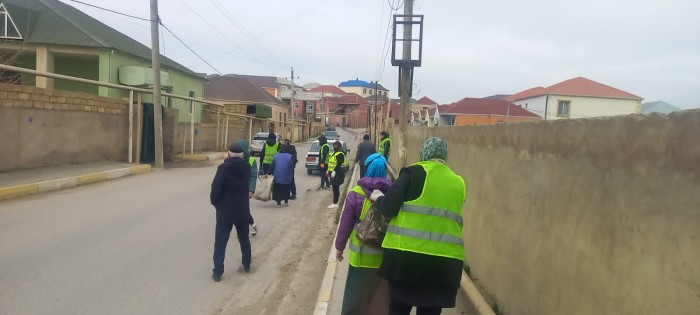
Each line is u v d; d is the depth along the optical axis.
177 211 10.78
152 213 10.41
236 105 39.56
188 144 26.16
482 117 48.44
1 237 7.77
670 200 2.46
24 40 21.52
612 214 2.98
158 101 19.03
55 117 14.80
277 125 58.53
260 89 61.34
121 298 5.67
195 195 13.14
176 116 23.05
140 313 5.30
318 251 8.43
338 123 116.25
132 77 25.14
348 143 54.28
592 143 3.29
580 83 53.75
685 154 2.37
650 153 2.64
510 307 4.74
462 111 48.72
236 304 5.82
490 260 5.50
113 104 17.97
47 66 23.83
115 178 15.48
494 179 5.50
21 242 7.55
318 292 6.35
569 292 3.51
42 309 5.20
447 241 3.48
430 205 3.52
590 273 3.22
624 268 2.82
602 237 3.09
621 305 2.84
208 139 29.58
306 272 7.20
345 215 4.62
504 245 5.00
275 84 92.44
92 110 16.67
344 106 117.19
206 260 7.39
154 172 18.03
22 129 13.48
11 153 13.15
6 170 13.01
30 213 9.59
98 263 6.83
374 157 4.70
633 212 2.76
